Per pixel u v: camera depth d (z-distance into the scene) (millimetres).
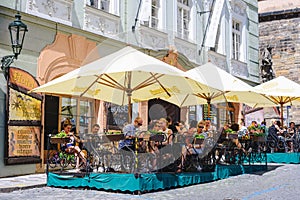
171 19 16562
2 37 10852
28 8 11406
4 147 10742
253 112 21828
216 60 19188
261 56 29031
